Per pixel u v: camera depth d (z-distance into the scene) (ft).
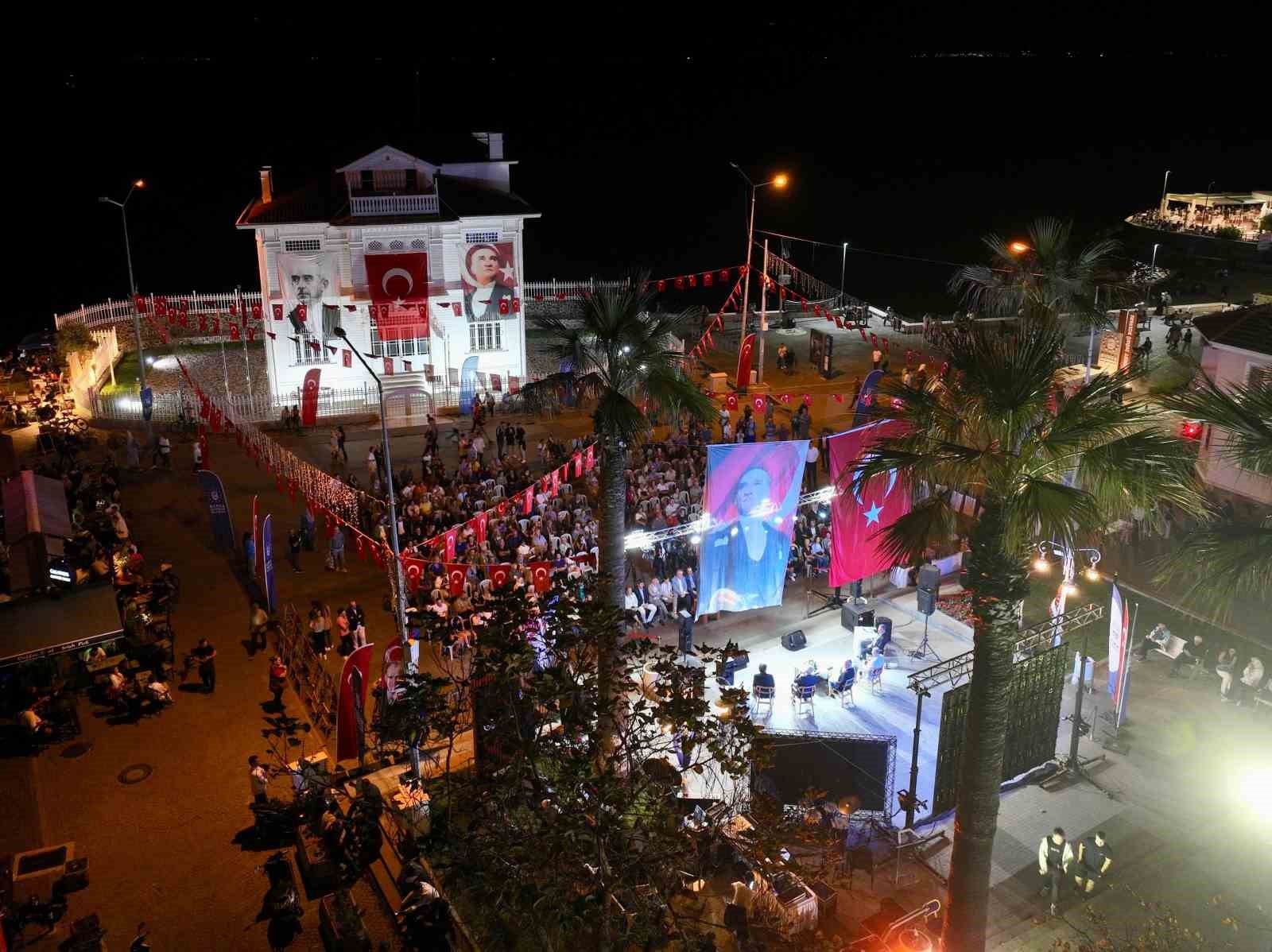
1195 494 59.16
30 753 89.92
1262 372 57.72
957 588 121.90
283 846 79.41
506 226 179.11
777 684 104.42
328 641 104.01
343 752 84.69
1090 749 93.76
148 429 156.15
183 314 212.43
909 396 63.10
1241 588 52.65
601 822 53.06
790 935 70.44
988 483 61.57
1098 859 77.36
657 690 57.82
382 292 175.63
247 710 96.32
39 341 195.52
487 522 117.29
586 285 243.19
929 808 87.86
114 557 116.78
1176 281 240.94
